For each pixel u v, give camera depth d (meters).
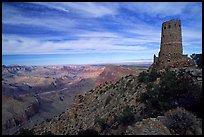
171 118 29.39
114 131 42.53
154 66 72.50
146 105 46.12
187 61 65.56
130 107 51.72
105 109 70.00
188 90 39.25
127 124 42.16
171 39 67.69
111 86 89.31
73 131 71.75
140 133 27.44
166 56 68.12
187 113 30.12
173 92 40.84
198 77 47.84
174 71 55.16
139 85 65.12
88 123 69.06
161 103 39.75
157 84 52.66
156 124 28.61
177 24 67.81
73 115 87.75
